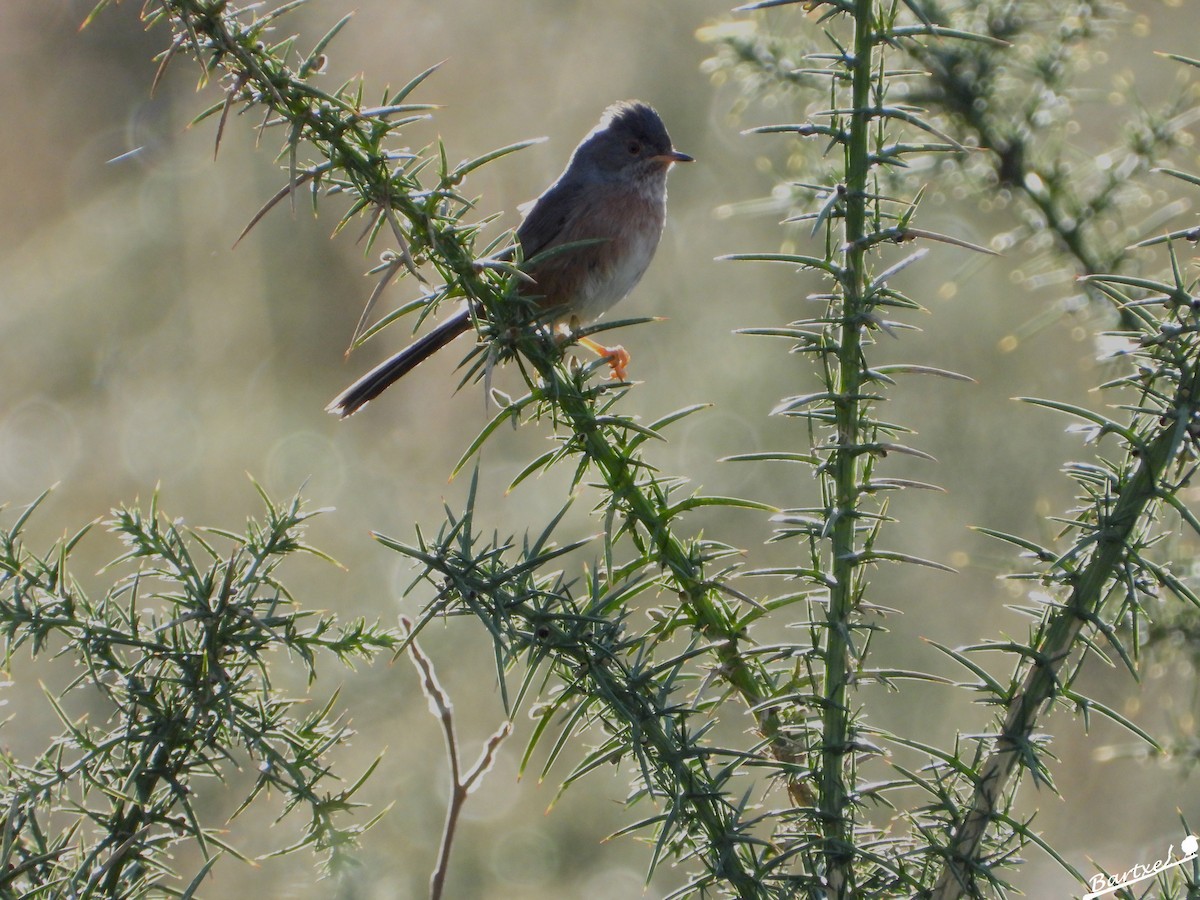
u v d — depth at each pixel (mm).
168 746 4195
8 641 4180
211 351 15852
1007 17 7496
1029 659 4152
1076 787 10422
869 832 4344
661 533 4531
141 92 17875
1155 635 6527
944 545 12367
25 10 18359
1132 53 12734
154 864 4203
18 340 16484
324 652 11852
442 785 11734
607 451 4594
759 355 14273
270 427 15164
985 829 4105
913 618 12008
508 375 15133
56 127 18000
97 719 10688
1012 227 12484
